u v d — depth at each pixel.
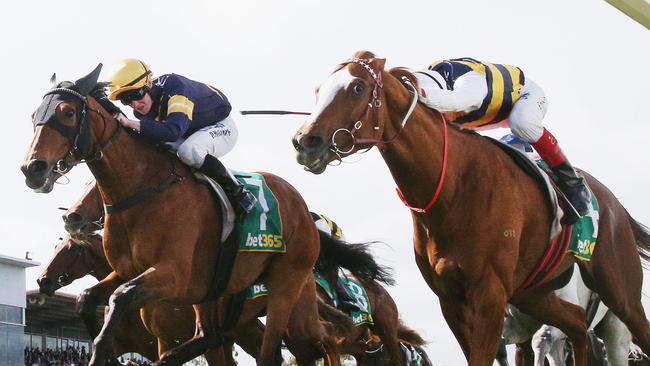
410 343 17.62
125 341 14.59
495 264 9.05
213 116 11.16
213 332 11.98
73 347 39.91
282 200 11.59
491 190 9.18
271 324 11.32
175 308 12.93
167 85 10.83
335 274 13.60
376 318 16.52
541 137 9.92
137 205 10.09
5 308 32.81
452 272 9.11
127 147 10.16
